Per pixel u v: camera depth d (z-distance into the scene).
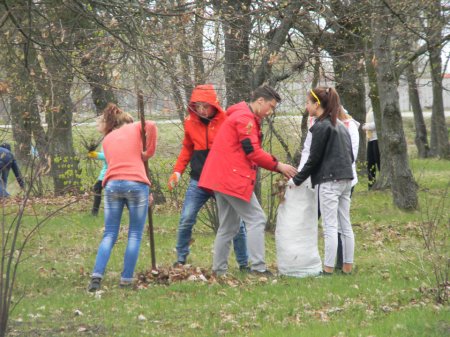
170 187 14.56
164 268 14.30
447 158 46.00
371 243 18.19
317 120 13.33
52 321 11.02
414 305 11.23
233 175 13.16
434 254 13.48
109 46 13.84
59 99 13.73
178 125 18.30
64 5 13.38
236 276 13.68
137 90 12.23
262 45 17.28
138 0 13.04
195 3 14.42
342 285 12.60
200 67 15.80
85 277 14.30
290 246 13.70
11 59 14.38
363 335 9.63
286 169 13.27
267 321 10.73
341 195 13.56
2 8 13.92
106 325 10.77
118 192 13.00
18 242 17.88
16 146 14.77
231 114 13.24
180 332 10.36
